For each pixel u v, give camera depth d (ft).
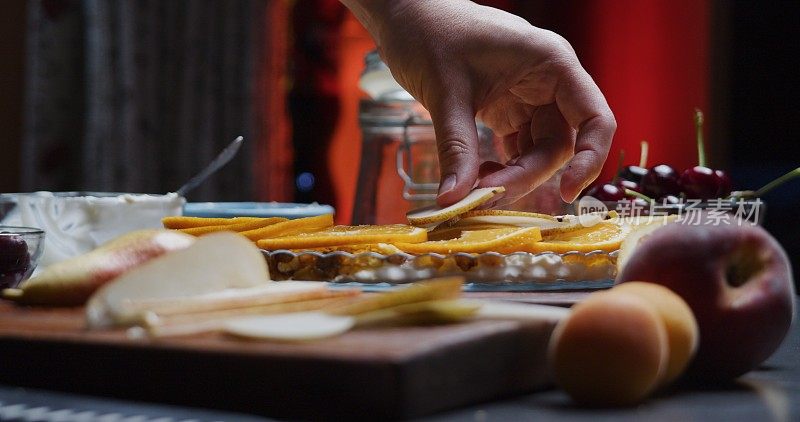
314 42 9.59
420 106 4.54
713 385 2.55
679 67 9.84
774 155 9.48
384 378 2.26
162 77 9.04
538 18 9.79
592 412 2.34
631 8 9.84
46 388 2.52
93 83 8.47
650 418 2.31
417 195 4.56
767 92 9.55
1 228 3.39
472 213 3.44
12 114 8.66
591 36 9.87
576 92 3.73
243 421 2.30
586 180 3.64
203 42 9.25
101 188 8.50
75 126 8.64
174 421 2.30
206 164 9.21
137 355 2.43
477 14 3.80
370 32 4.09
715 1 9.64
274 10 9.46
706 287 2.49
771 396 2.46
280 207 4.45
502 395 2.44
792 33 9.39
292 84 9.58
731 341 2.49
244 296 2.63
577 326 2.35
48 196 3.89
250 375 2.34
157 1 8.96
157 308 2.56
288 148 9.58
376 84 4.60
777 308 2.50
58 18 8.52
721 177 3.78
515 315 2.54
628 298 2.36
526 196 4.10
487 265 3.12
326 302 2.67
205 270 2.67
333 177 9.64
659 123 9.94
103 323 2.55
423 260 3.12
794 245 8.38
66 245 3.83
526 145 4.03
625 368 2.33
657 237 2.53
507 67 3.75
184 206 4.30
